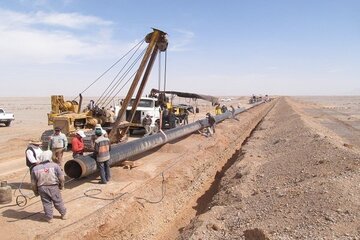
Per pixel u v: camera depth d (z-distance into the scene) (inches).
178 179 587.2
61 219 381.1
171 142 888.3
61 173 376.5
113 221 396.5
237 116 1759.4
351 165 497.4
